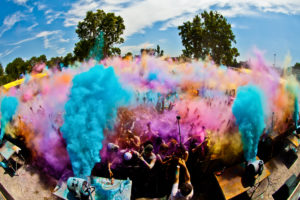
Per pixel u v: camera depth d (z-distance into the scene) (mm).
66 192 3961
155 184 4352
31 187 4809
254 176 4148
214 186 4379
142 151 4355
